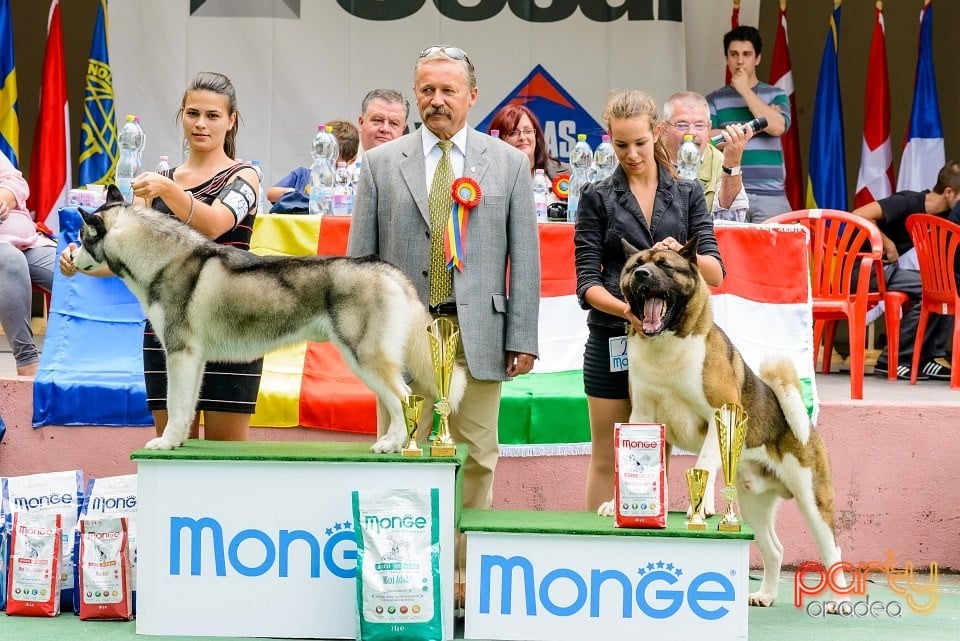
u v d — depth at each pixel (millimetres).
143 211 4828
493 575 4594
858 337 7121
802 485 5301
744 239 6891
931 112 10680
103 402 6520
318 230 6781
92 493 5289
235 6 10484
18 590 5105
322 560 4668
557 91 10703
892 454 6562
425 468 4637
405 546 4516
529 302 5199
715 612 4527
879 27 10844
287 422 6488
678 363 4848
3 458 6570
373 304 4691
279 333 4770
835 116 10727
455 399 4789
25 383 6574
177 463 4668
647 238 5184
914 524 6555
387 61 10641
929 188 10617
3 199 7254
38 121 10180
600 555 4562
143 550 4695
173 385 4770
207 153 5367
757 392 5211
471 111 10703
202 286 4734
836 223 7707
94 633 4773
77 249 4938
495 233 5164
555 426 6539
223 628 4680
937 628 5102
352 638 4652
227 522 4680
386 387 4695
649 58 10656
